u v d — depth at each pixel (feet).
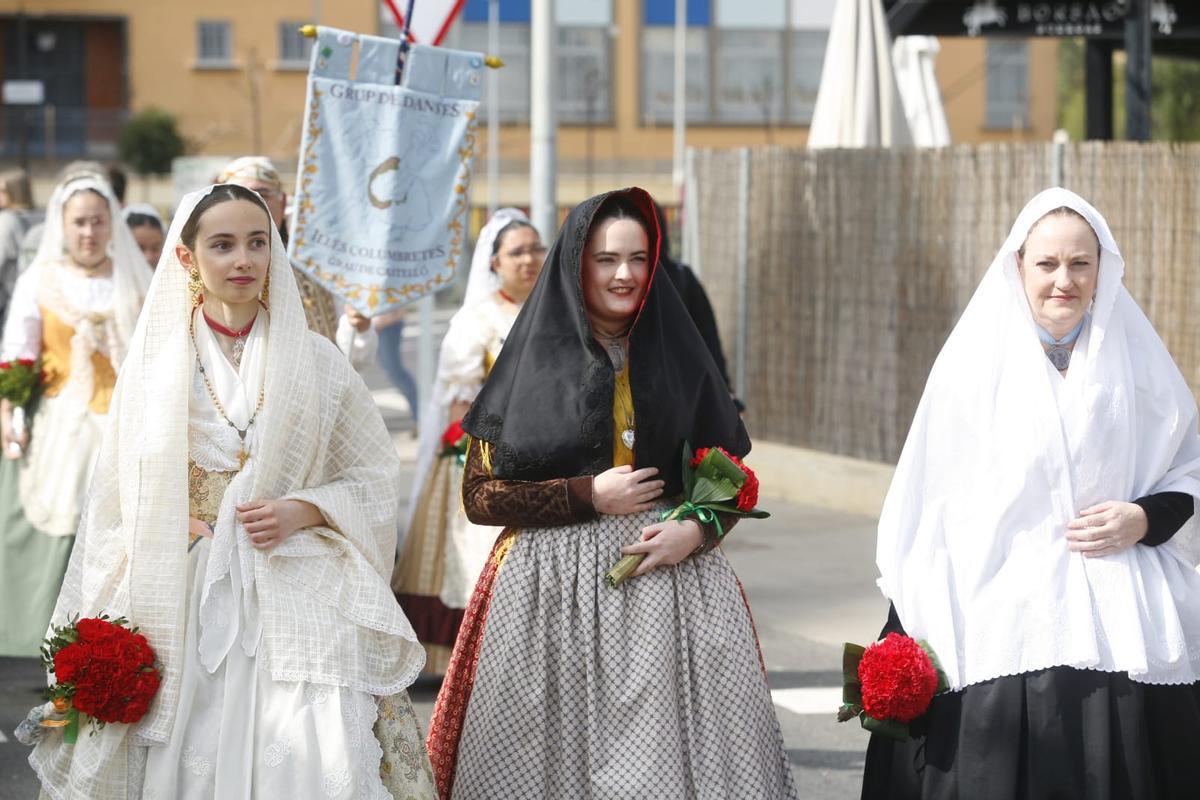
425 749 15.61
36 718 14.97
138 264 26.13
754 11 163.12
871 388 40.93
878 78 43.14
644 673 15.29
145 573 14.85
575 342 15.67
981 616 15.21
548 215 33.96
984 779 14.97
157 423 15.01
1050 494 15.35
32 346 25.57
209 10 158.81
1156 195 33.78
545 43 33.71
